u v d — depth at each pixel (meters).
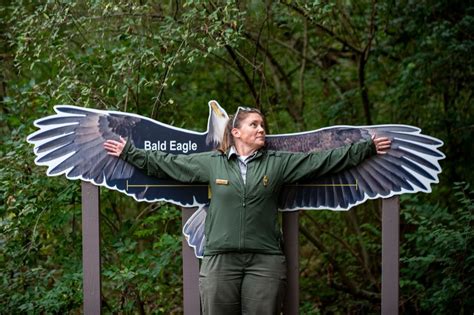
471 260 5.44
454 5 6.80
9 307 5.42
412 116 7.43
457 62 6.71
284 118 7.80
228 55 7.09
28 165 5.48
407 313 6.64
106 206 6.42
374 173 4.55
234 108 7.33
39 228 5.70
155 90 6.08
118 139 4.69
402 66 7.16
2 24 6.50
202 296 4.28
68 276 5.43
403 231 7.34
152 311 6.12
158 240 6.36
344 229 7.80
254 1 6.36
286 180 4.33
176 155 4.49
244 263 4.18
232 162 4.29
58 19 5.52
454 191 7.16
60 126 4.71
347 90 8.19
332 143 4.61
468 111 7.12
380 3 7.00
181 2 6.08
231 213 4.18
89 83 5.70
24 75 6.69
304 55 7.65
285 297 4.61
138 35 5.70
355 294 7.08
